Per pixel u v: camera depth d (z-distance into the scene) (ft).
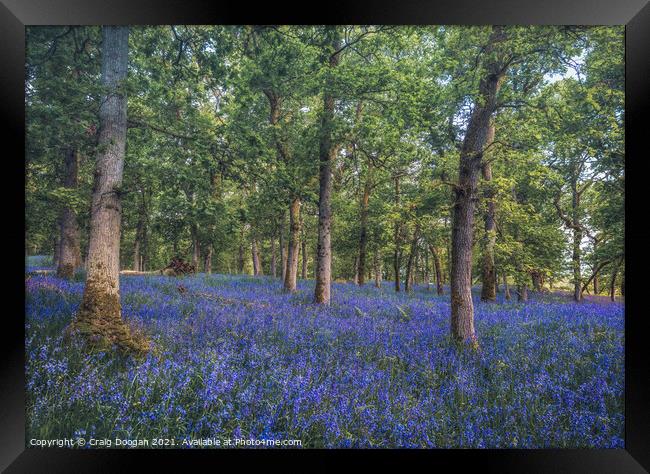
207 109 25.44
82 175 36.52
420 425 12.49
